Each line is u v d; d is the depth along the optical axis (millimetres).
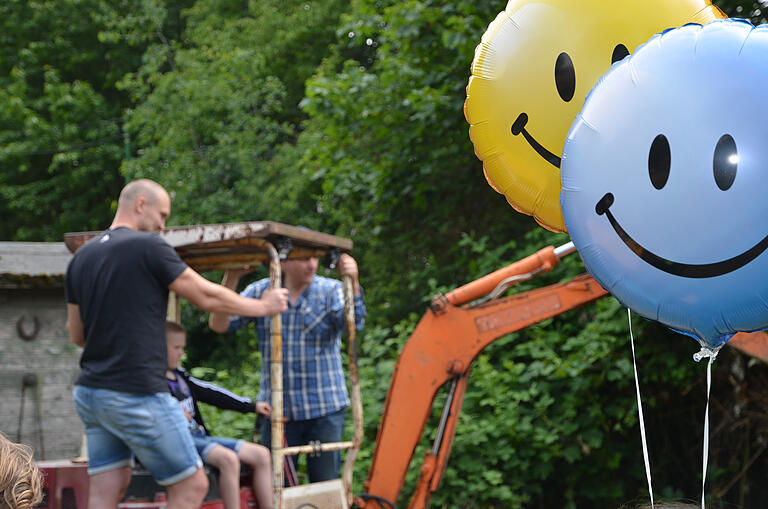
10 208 18750
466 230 8922
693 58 1569
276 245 3883
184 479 3398
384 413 4734
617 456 5961
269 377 4883
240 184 14695
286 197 14578
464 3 7723
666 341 6062
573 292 4629
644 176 1592
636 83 1637
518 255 6863
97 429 3443
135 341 3367
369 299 9664
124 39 19469
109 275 3410
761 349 4543
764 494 6043
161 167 15633
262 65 15914
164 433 3357
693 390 6297
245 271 4453
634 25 1956
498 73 2098
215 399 4387
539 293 4664
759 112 1467
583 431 5988
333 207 11523
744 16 6781
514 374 6047
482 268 7023
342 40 15523
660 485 6172
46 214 19531
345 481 4219
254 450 3838
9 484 1157
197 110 15070
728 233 1496
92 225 18906
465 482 5758
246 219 14602
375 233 9234
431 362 4691
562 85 2008
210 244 3840
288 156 14773
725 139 1492
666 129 1562
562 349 6176
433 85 8562
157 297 3457
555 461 6090
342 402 4898
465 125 8328
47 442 5117
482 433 5762
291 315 4863
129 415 3312
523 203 2180
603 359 5996
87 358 3428
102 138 18797
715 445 6223
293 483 4500
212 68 15766
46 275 5137
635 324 5938
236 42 16750
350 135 9312
